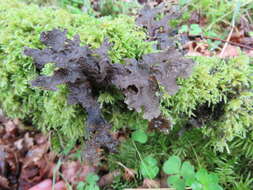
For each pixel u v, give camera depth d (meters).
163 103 0.20
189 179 0.19
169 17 0.23
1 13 0.23
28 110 0.23
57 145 0.26
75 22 0.22
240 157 0.21
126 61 0.17
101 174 0.24
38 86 0.17
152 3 0.36
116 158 0.24
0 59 0.21
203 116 0.20
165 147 0.23
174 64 0.17
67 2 0.36
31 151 0.28
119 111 0.21
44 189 0.25
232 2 0.33
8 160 0.28
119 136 0.24
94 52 0.17
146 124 0.21
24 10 0.22
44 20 0.22
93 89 0.19
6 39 0.21
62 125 0.22
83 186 0.23
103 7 0.36
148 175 0.21
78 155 0.24
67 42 0.17
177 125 0.22
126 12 0.35
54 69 0.19
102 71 0.17
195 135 0.22
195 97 0.19
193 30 0.29
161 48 0.22
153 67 0.17
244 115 0.18
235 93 0.18
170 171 0.20
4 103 0.23
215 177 0.19
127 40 0.20
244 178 0.21
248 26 0.32
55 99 0.19
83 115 0.20
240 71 0.19
